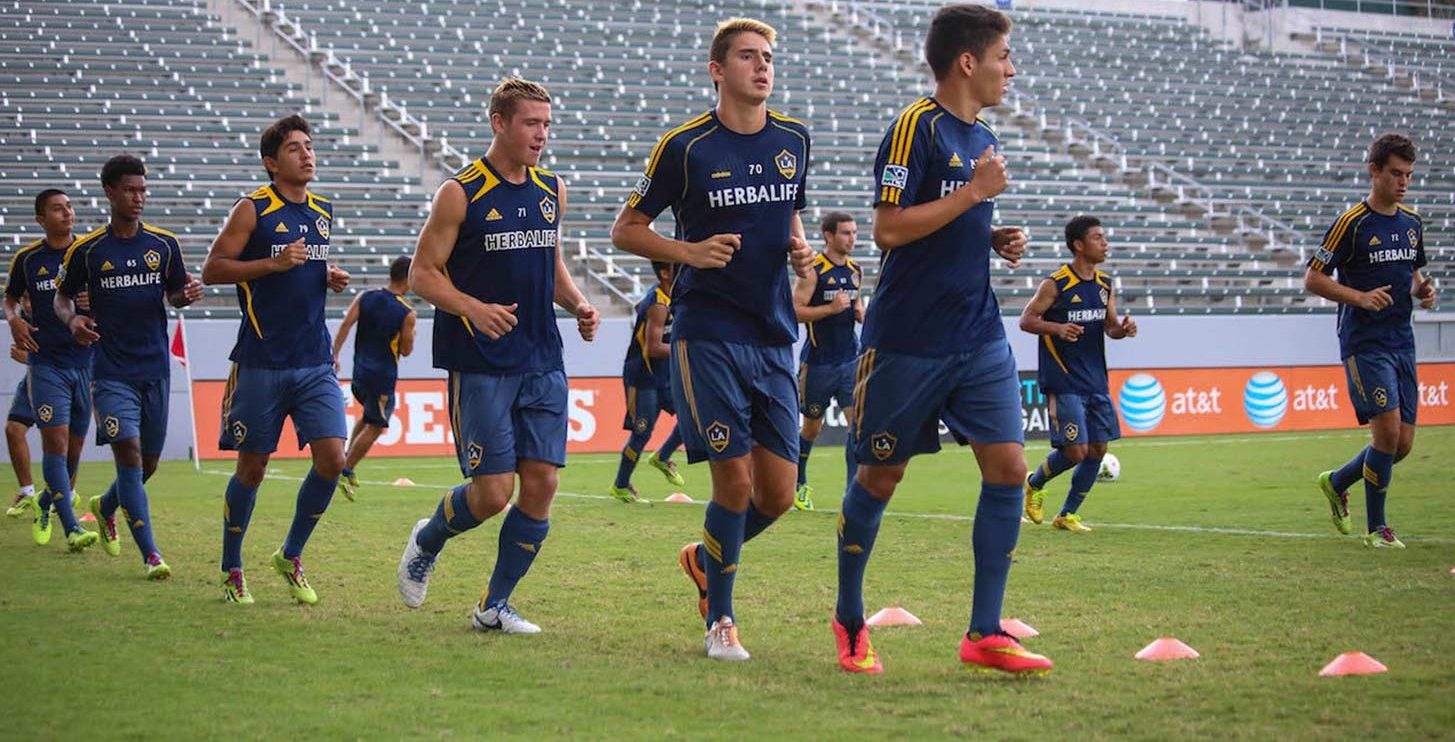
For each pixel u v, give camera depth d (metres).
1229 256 25.02
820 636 5.57
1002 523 4.79
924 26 31.42
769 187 5.17
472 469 5.66
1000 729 3.92
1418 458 14.77
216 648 5.34
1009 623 5.46
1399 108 31.61
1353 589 6.47
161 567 7.35
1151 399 20.36
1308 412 21.69
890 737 3.85
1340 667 4.61
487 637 5.57
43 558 8.26
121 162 7.55
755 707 4.26
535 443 5.68
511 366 5.66
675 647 5.35
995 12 4.89
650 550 8.39
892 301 4.88
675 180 5.16
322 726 4.07
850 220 10.81
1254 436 19.84
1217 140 29.12
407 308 11.49
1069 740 3.77
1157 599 6.27
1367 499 8.30
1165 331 20.78
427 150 23.53
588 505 11.34
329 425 6.55
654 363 11.39
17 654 5.22
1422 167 29.27
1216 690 4.36
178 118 22.75
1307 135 29.81
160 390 7.75
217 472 15.09
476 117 24.77
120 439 7.49
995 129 28.62
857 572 4.89
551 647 5.34
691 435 5.24
